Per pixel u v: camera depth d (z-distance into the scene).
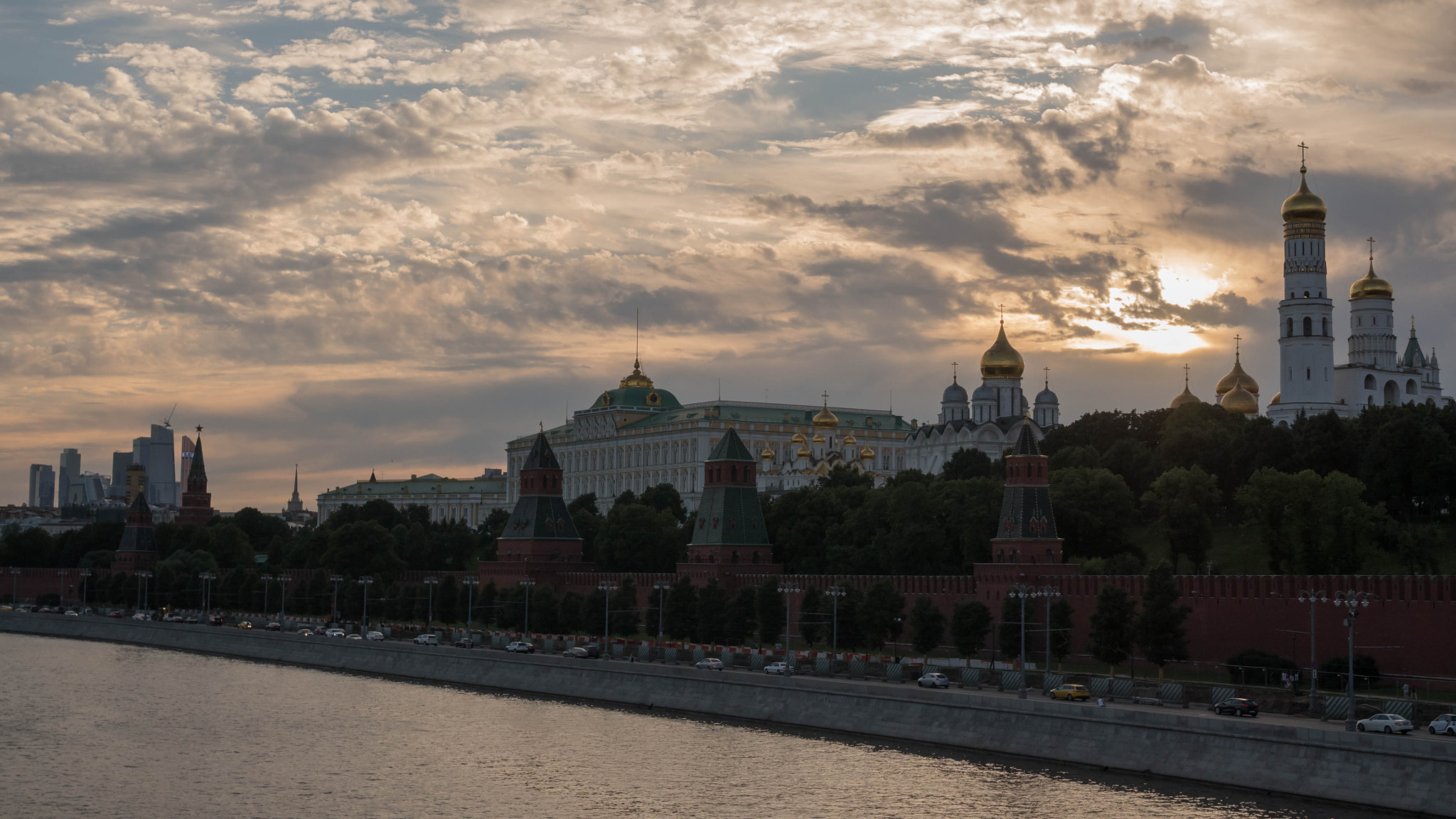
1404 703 140.38
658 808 135.88
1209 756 136.25
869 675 185.62
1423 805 119.25
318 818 135.00
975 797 134.88
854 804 134.62
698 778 147.38
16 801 142.12
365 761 159.88
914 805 133.12
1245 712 146.00
